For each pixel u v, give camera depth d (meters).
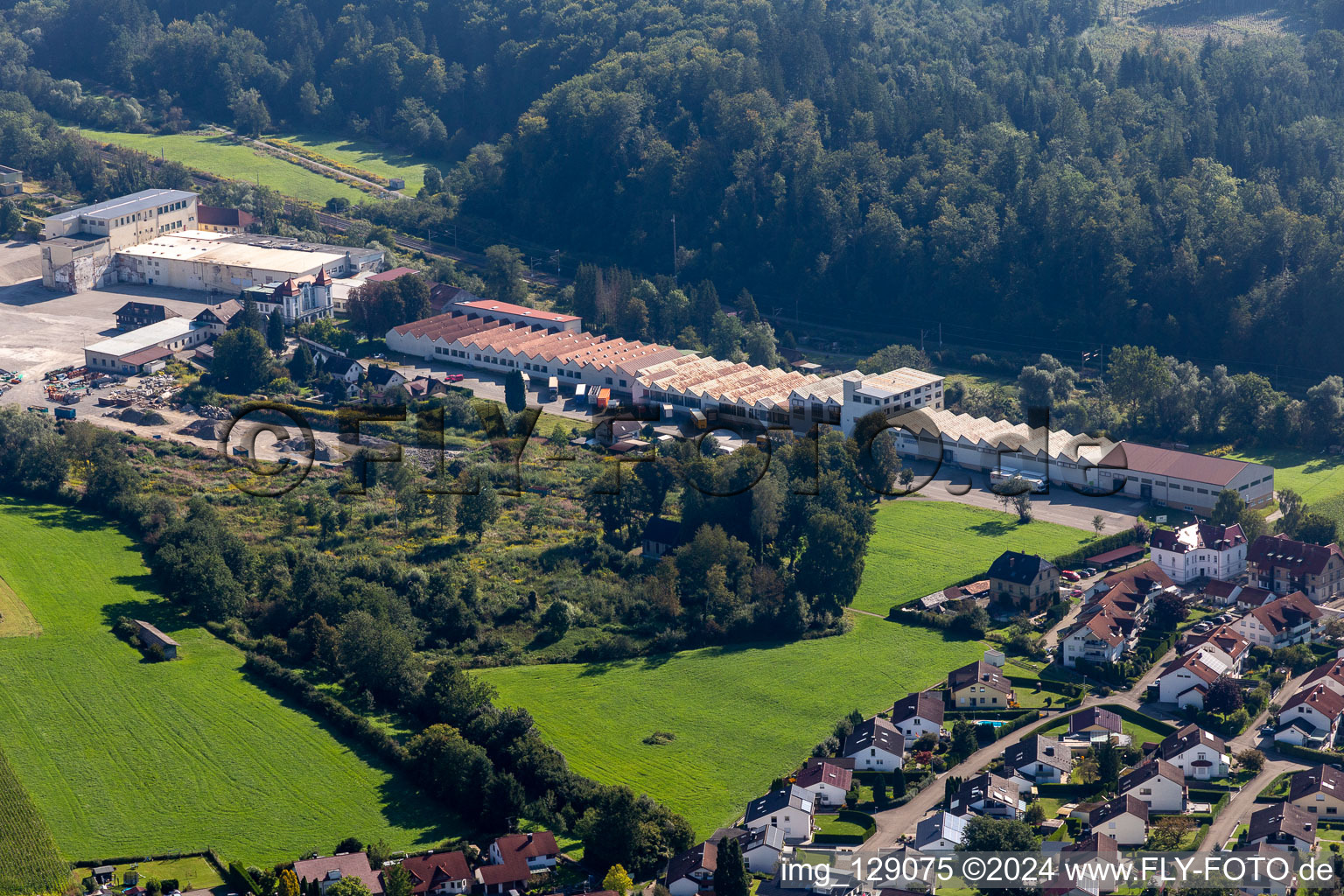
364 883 194.62
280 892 189.12
